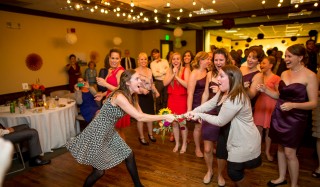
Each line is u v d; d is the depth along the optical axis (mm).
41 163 3207
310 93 2094
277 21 9336
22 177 2887
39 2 5129
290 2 5953
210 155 2551
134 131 4480
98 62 8078
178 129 3449
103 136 2025
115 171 2967
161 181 2709
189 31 11336
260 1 5746
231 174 1914
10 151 500
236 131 1852
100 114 2051
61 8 5789
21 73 5711
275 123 2342
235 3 5977
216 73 2506
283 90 2248
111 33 8555
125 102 1966
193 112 2162
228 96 1811
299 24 9820
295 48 2088
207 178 2623
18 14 5566
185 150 3463
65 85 6906
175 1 5641
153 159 3271
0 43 5234
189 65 3371
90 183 2143
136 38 9953
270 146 3354
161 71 5113
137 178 2254
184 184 2637
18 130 3137
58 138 3742
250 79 2576
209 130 2436
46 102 3975
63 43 6773
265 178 2707
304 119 2189
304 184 2557
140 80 2057
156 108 5195
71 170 3049
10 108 3510
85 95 3963
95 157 2012
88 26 7582
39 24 6070
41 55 6172
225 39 17766
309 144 3654
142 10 6453
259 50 2516
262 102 2928
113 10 5750
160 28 10008
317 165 2977
